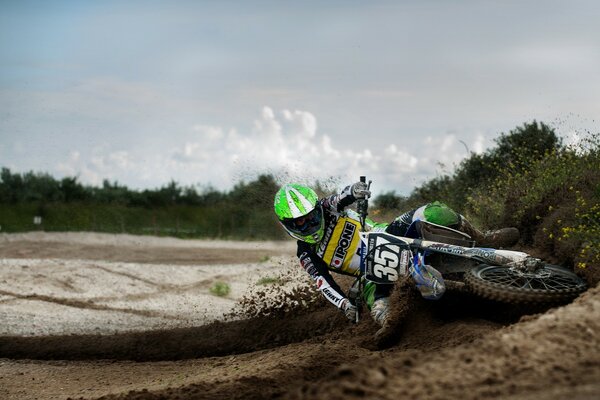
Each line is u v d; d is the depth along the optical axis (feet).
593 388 10.61
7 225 102.37
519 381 11.37
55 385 24.79
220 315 37.47
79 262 61.41
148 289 48.73
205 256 71.56
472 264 20.92
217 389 17.49
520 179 30.58
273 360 22.12
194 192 122.62
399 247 21.02
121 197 119.96
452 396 11.09
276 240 79.30
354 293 22.75
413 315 20.94
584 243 21.61
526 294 18.19
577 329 13.21
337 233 22.16
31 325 35.40
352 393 11.60
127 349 29.99
